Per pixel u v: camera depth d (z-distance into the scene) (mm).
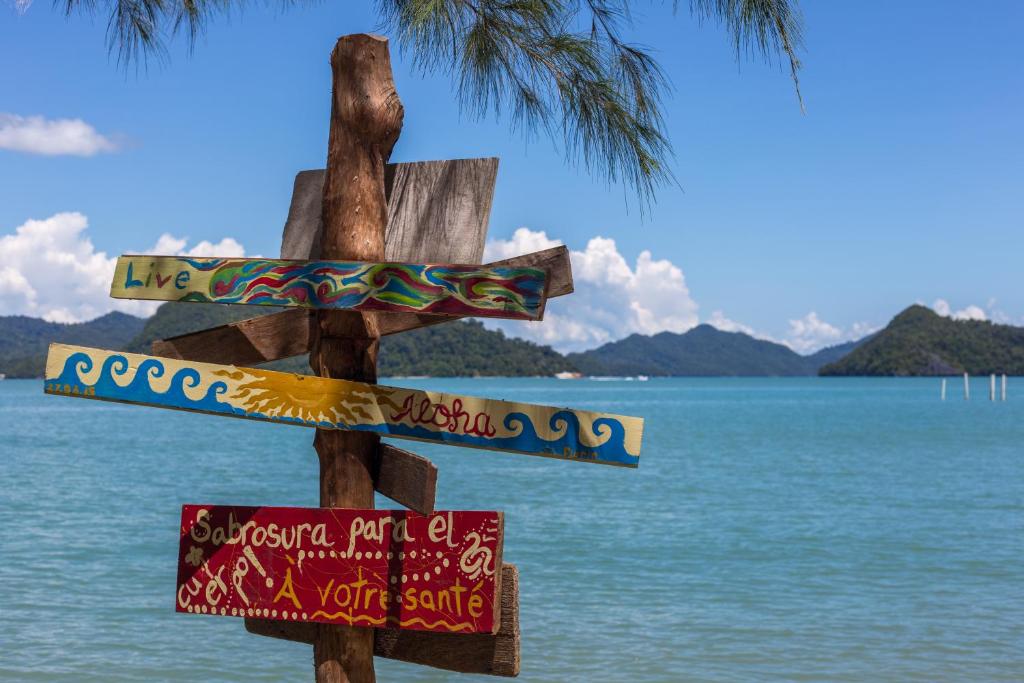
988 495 27297
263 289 3752
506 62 4230
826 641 10789
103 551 16438
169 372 3723
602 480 32438
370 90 3805
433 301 3598
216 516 3846
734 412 102312
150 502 24688
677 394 192125
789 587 14023
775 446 50062
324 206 3855
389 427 3662
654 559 16594
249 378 3707
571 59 4145
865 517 22531
